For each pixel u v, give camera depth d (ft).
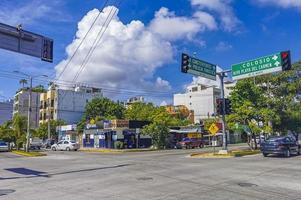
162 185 45.73
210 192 39.96
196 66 96.43
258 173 57.21
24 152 145.38
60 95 304.50
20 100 345.10
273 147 94.43
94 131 206.90
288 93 144.15
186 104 368.89
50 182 51.72
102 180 52.19
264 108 126.11
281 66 89.40
